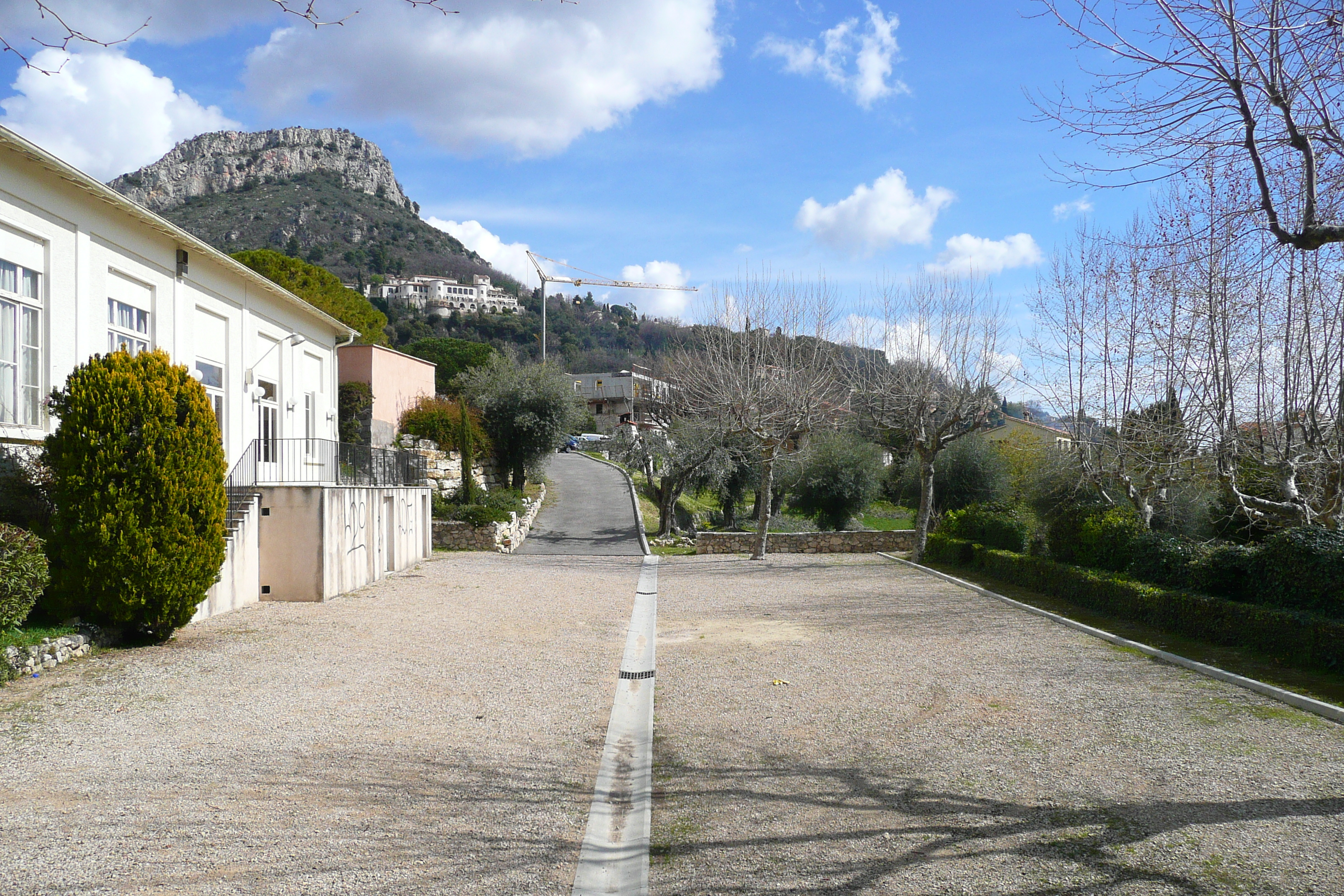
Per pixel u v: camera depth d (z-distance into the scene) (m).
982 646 9.64
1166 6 5.73
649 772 5.39
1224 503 13.56
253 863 3.97
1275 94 5.52
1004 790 4.93
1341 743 5.63
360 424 26.94
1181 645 9.27
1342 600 8.16
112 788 5.06
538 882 3.81
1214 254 7.96
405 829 4.43
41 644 8.38
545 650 9.86
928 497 22.00
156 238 13.20
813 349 26.47
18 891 3.65
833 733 6.29
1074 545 14.51
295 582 14.18
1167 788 4.87
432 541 24.22
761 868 3.94
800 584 16.94
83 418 9.14
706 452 29.08
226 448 15.54
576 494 37.47
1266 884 3.61
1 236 10.07
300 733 6.33
